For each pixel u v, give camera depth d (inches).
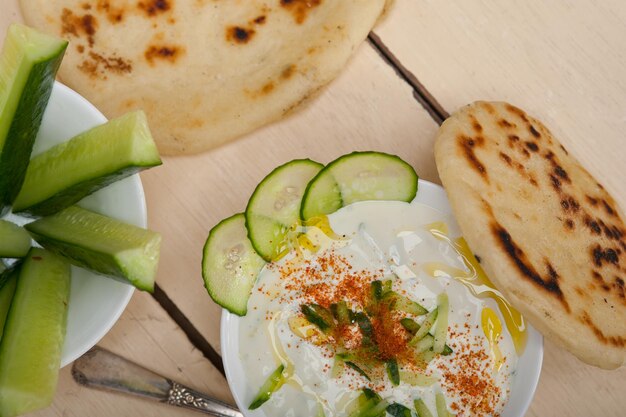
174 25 15.1
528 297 13.7
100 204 13.9
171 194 15.5
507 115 15.1
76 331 13.7
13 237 13.4
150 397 15.0
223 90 14.9
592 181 15.6
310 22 15.2
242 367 14.3
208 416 15.3
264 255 14.3
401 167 14.5
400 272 14.6
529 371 14.4
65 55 14.6
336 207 14.5
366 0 15.1
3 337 12.9
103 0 14.9
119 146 12.7
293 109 15.2
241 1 15.2
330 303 14.5
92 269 13.2
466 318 14.6
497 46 16.2
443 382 14.6
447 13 16.1
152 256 12.7
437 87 16.1
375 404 14.3
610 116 16.3
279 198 14.5
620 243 15.5
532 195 14.5
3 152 12.6
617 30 16.3
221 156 15.6
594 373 15.8
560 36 16.3
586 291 14.5
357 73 15.9
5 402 12.6
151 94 14.8
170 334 15.3
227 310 14.1
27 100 12.5
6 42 12.5
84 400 15.1
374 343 14.5
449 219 14.5
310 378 14.4
